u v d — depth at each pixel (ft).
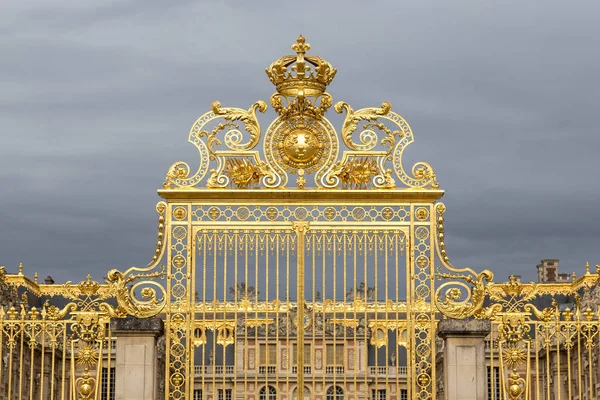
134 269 67.46
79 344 69.05
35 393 126.31
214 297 66.85
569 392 67.31
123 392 65.05
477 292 67.00
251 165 68.13
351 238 67.31
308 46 68.28
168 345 66.90
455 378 65.00
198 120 68.54
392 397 153.48
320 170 67.82
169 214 67.87
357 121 68.28
